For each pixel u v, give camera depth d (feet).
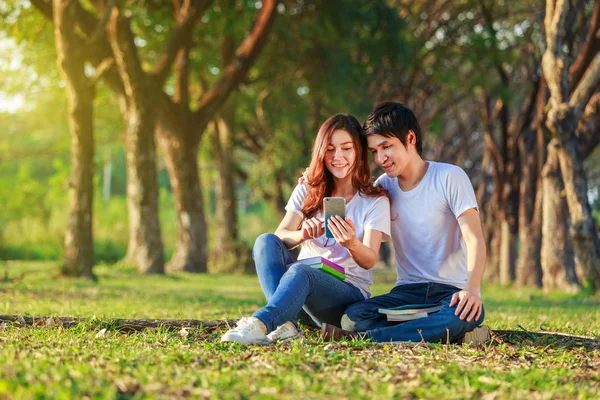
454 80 81.97
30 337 16.58
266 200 102.06
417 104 92.89
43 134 119.24
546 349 16.79
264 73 79.05
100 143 106.32
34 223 121.80
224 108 88.43
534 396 11.89
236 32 67.92
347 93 76.48
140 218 65.00
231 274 86.28
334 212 16.71
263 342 15.71
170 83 90.12
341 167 17.67
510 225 84.69
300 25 71.87
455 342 16.96
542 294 52.34
